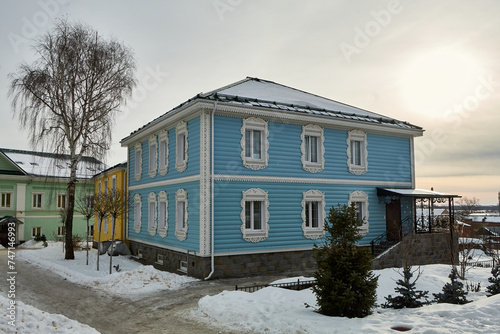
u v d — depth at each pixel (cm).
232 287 1400
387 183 2138
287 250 1756
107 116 2289
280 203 1769
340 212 1015
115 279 1503
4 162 3700
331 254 975
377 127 2080
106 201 1966
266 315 947
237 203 1662
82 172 3869
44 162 3881
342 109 2156
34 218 3638
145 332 916
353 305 933
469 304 952
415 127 2244
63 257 2309
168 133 1980
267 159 1753
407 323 837
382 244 2008
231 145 1678
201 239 1577
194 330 911
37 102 2148
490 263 2142
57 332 786
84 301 1245
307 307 1022
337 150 1981
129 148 2572
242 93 1920
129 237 2483
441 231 2125
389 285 1353
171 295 1304
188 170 1742
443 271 1673
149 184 2194
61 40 2142
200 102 1582
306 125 1889
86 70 2195
